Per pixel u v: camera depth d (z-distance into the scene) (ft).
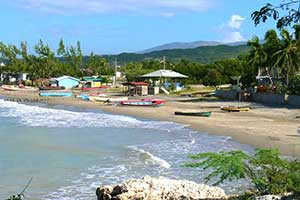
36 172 68.13
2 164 74.38
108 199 33.94
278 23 20.86
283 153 76.79
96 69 424.05
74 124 133.69
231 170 28.50
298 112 146.92
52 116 160.56
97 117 154.51
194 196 32.86
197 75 314.14
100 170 68.74
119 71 431.02
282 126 115.24
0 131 118.32
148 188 33.96
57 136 108.27
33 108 198.29
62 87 334.03
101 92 279.08
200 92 243.40
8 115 165.27
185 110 162.91
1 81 409.90
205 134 105.60
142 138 102.01
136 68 396.37
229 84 290.15
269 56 204.13
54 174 66.54
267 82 220.02
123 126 126.72
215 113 150.92
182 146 89.20
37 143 97.19
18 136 108.58
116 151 85.25
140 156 78.79
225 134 104.22
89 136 107.45
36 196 54.70
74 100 235.20
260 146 86.12
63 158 79.20
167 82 276.82
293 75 197.36
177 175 62.59
